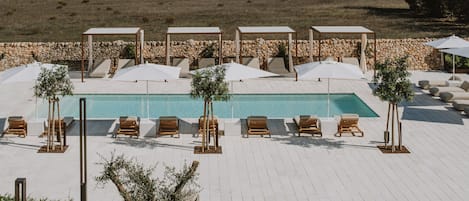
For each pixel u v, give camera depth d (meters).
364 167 15.61
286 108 24.09
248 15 46.09
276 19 44.09
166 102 25.03
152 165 15.68
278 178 14.73
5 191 13.61
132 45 32.75
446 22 41.53
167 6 51.88
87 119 21.02
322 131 18.94
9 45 32.16
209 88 16.64
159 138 18.55
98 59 30.52
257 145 17.78
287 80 29.42
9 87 27.59
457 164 15.83
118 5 52.53
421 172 15.19
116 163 10.87
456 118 21.23
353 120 18.59
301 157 16.52
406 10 47.09
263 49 32.94
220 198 13.33
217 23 42.69
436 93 25.14
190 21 43.72
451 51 21.95
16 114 22.00
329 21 42.75
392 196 13.48
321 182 14.44
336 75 18.64
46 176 14.79
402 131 19.41
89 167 15.50
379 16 44.34
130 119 18.61
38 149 17.17
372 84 28.22
